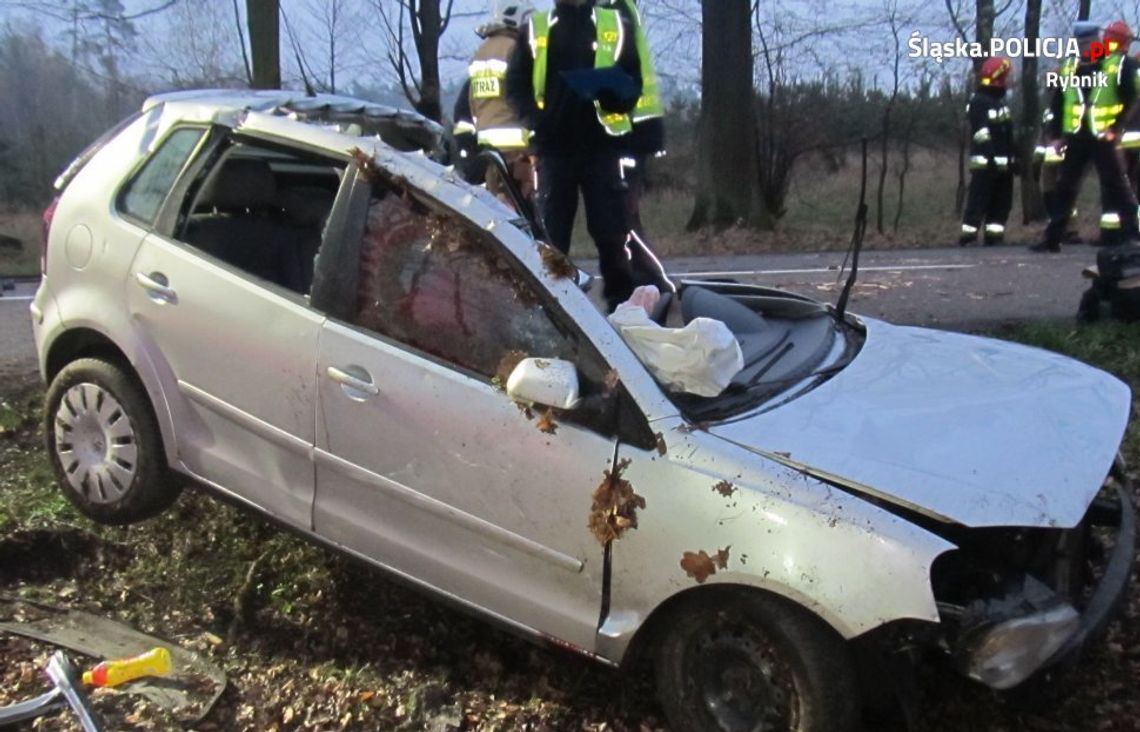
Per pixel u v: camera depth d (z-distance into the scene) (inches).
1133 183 419.8
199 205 154.6
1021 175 614.2
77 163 169.2
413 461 132.6
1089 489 119.7
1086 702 135.0
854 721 113.1
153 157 159.8
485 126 231.1
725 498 115.1
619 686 140.3
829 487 113.3
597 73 221.3
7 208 705.0
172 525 175.5
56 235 164.7
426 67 633.0
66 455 165.9
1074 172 435.2
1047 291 350.0
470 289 131.6
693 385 124.7
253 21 446.0
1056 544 127.2
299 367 139.8
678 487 117.4
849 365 145.5
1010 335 285.9
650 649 127.1
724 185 584.7
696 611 119.7
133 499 159.6
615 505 119.6
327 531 143.1
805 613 112.3
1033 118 611.8
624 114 226.2
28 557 165.6
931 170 751.1
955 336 165.5
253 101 161.2
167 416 153.7
